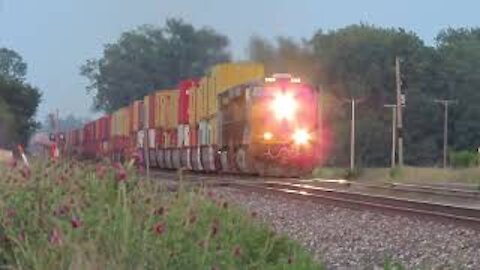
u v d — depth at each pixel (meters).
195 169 123.75
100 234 23.19
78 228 23.52
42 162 40.81
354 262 34.25
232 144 104.94
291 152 98.81
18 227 28.56
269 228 33.75
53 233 23.88
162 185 37.69
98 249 22.31
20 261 24.75
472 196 68.44
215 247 25.39
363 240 41.03
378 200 62.31
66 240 22.36
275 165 99.62
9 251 27.95
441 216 48.00
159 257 22.77
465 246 37.72
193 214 28.38
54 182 34.38
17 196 31.11
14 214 29.23
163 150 140.12
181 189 33.94
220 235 27.84
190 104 127.69
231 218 32.22
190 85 133.12
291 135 98.81
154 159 145.38
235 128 103.94
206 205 32.69
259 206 59.38
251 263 26.86
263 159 98.62
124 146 156.88
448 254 35.78
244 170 101.00
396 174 134.12
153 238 23.62
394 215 51.44
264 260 28.17
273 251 30.97
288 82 100.81
